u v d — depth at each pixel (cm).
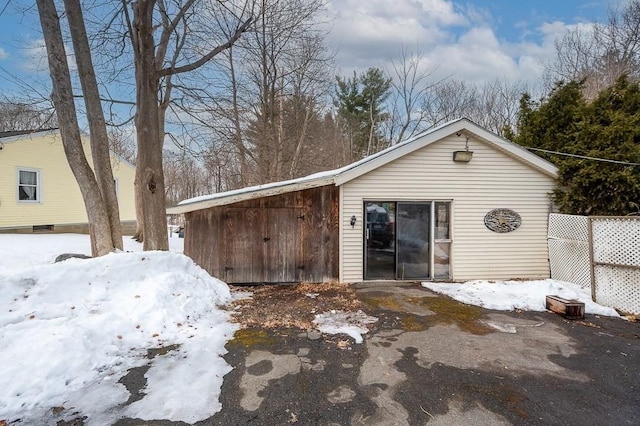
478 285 749
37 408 284
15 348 343
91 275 501
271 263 775
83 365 344
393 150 765
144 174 745
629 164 702
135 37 776
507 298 646
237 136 1524
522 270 816
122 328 423
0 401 287
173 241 1531
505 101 2138
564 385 343
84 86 703
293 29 1442
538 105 1029
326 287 742
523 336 470
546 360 398
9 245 999
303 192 780
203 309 537
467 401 312
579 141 803
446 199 797
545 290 670
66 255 756
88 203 684
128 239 1327
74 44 692
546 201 820
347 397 317
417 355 408
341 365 379
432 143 783
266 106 1648
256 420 280
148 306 471
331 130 2422
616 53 1667
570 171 788
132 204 1745
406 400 313
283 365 375
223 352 403
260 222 773
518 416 291
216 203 734
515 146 782
